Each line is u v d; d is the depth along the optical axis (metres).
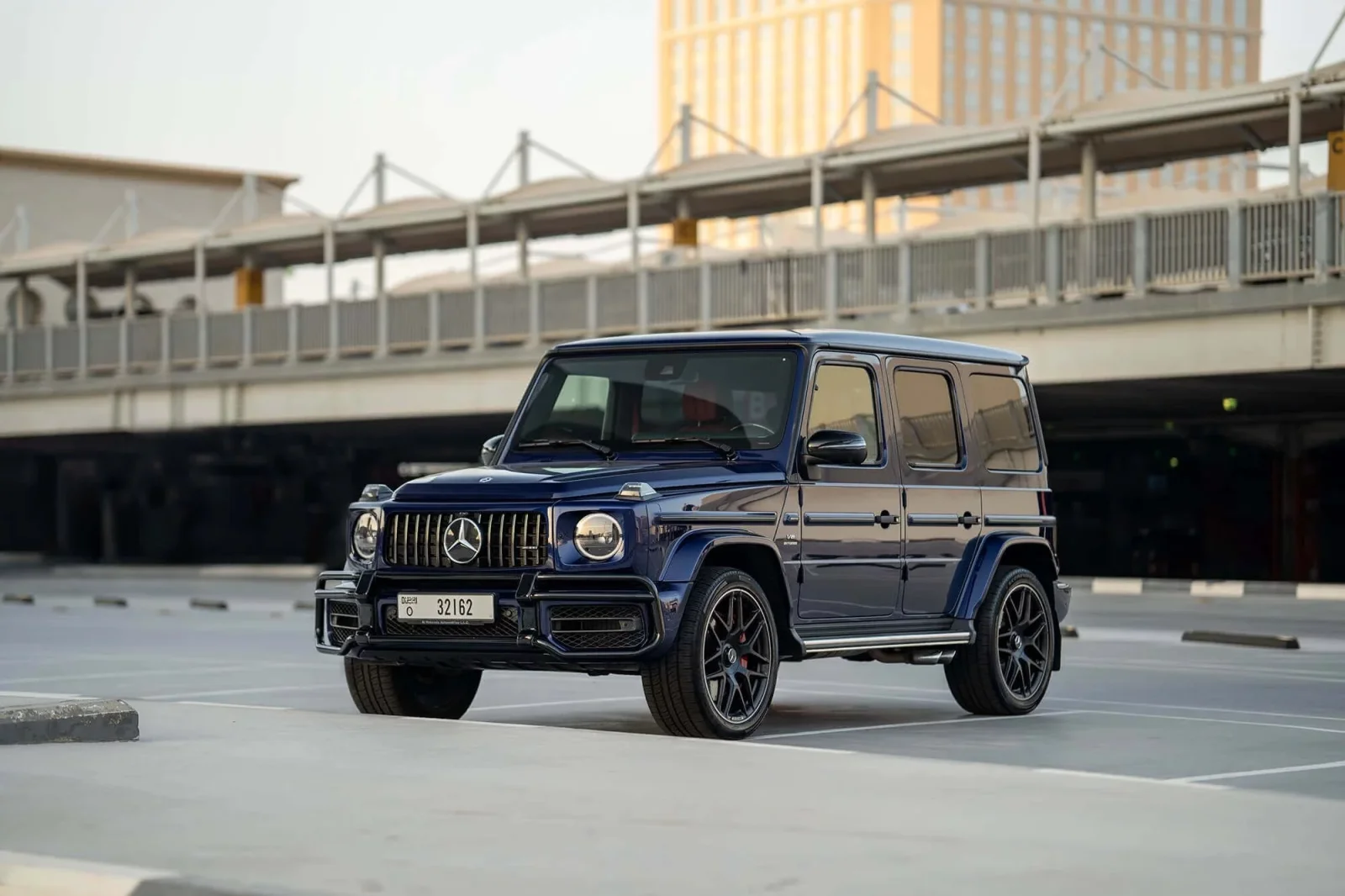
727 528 9.56
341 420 38.97
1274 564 36.03
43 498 58.59
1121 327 27.33
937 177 35.12
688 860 5.64
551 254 44.22
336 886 5.25
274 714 9.57
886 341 10.80
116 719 8.50
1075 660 16.22
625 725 10.70
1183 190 39.19
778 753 8.01
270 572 42.06
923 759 7.87
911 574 10.66
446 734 8.64
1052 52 183.88
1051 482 40.66
